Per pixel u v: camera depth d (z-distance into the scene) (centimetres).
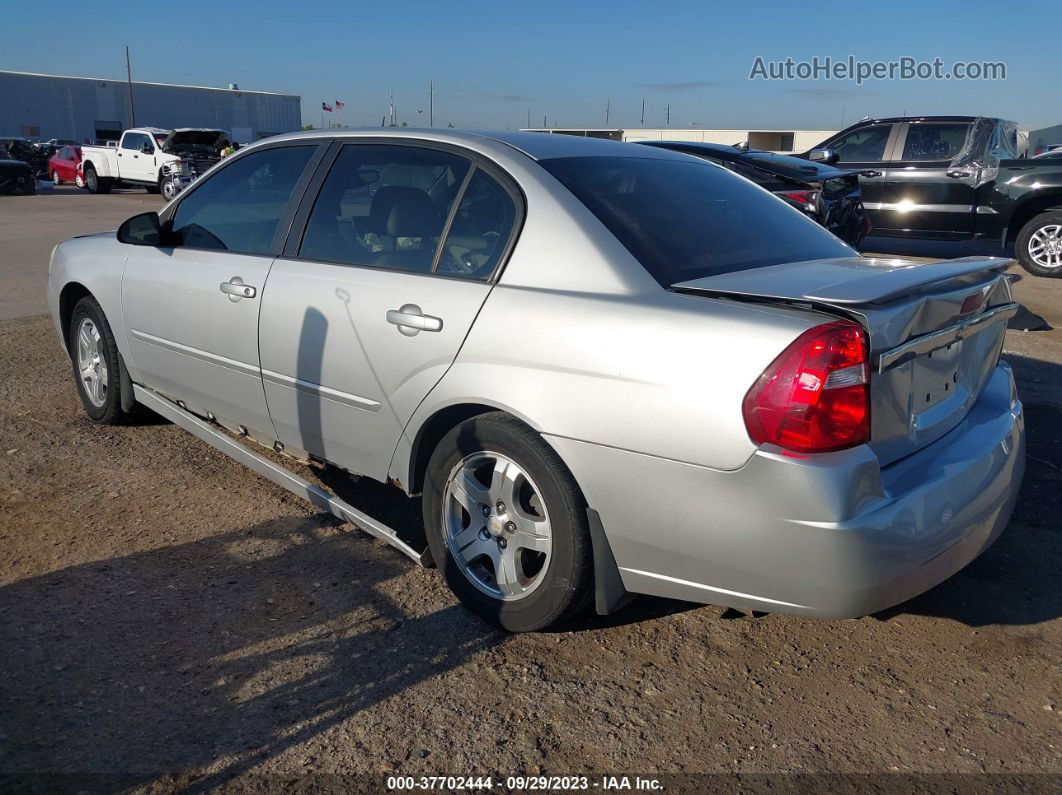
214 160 2448
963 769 246
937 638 309
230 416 409
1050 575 352
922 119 1183
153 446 476
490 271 304
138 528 378
